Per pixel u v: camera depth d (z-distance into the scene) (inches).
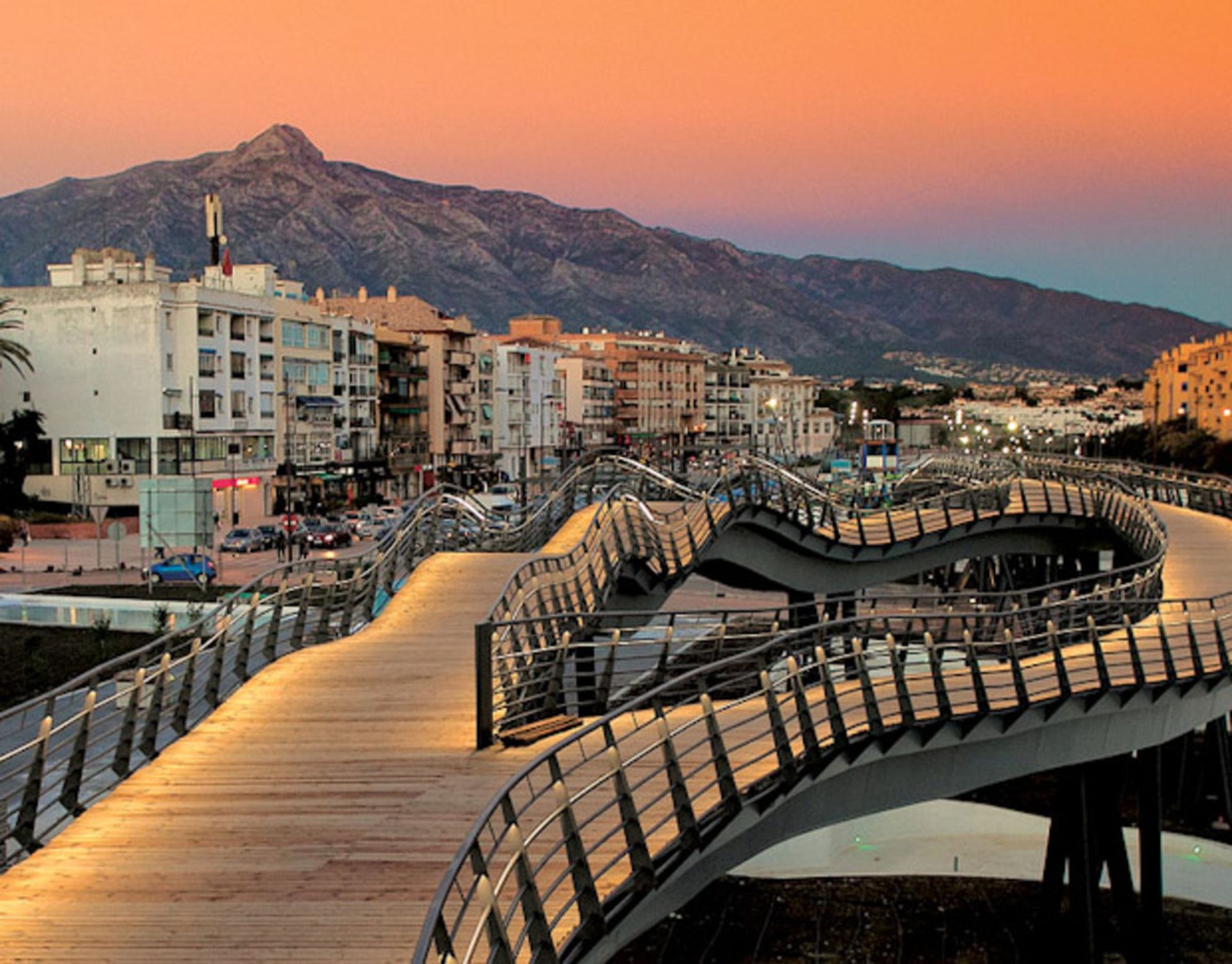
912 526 1932.8
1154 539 1610.5
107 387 3346.5
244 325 3668.8
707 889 1234.0
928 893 1220.5
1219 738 1302.9
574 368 6850.4
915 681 867.4
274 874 420.5
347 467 4229.8
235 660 689.6
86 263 3624.5
